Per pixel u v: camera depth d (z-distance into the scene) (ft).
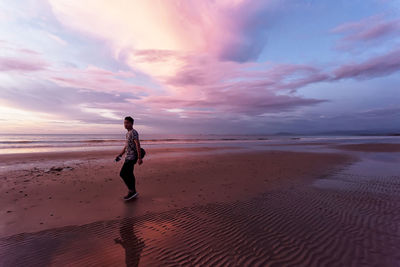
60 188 18.31
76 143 90.74
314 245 9.23
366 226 11.09
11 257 8.01
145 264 7.79
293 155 46.44
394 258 8.16
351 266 7.72
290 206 14.35
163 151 55.72
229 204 14.74
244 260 8.11
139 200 15.42
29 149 59.52
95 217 12.14
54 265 7.59
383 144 80.74
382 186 19.79
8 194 16.28
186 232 10.47
